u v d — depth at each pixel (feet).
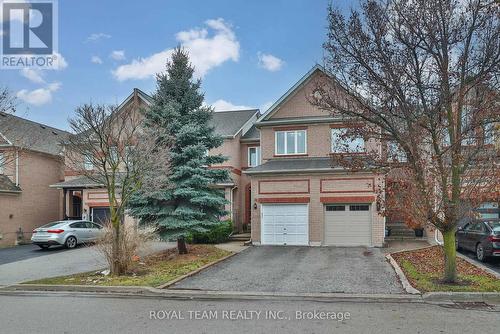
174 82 56.90
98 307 29.37
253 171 67.97
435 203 34.35
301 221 67.26
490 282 34.71
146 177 44.42
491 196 33.35
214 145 59.26
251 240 68.80
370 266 45.44
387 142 39.19
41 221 91.20
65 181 86.38
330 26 35.96
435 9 33.04
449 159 34.53
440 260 47.70
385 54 34.63
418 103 34.96
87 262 53.31
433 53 33.50
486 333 22.44
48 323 25.03
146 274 41.70
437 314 26.58
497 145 34.42
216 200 55.57
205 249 58.80
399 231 72.90
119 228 42.19
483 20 32.78
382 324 24.22
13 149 58.85
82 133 43.83
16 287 37.37
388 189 35.91
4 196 81.87
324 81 49.70
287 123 73.20
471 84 33.65
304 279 38.86
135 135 47.67
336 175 66.13
